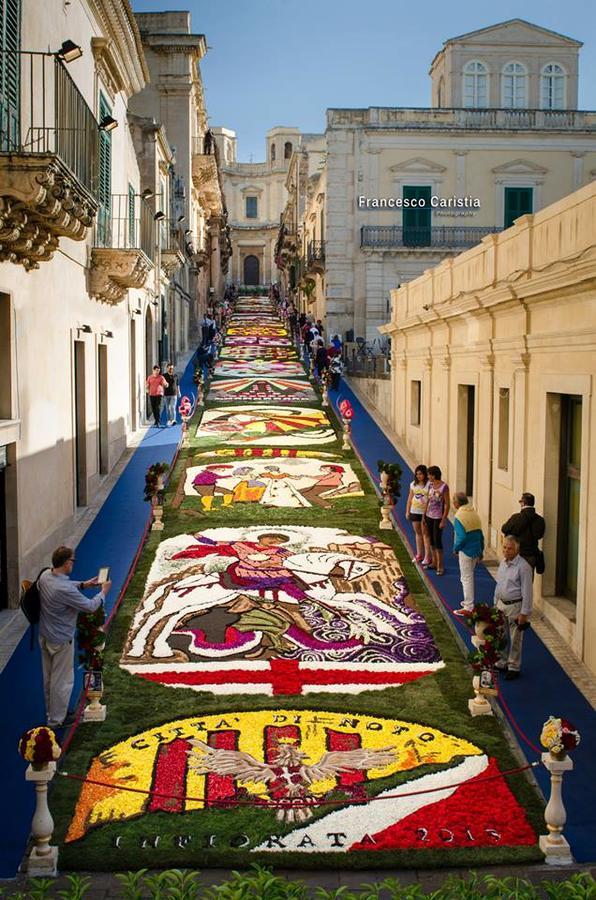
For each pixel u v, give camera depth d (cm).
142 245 3053
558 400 1416
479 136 4294
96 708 1075
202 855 819
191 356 4628
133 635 1339
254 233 10356
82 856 816
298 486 2242
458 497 1448
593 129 4306
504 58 4794
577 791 935
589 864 819
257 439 2783
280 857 817
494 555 1727
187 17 4938
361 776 953
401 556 1730
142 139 3269
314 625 1386
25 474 1448
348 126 4288
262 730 1053
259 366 4328
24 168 1069
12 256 1340
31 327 1486
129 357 2838
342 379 3972
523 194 4328
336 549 1761
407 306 2697
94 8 2028
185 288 4803
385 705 1123
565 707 1117
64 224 1286
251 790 924
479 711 1100
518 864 817
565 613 1345
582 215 1258
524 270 1501
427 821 876
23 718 1081
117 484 2244
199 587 1541
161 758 986
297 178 6906
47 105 1509
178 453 2589
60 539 1720
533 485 1488
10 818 882
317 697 1145
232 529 1884
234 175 10531
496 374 1727
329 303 4369
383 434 2911
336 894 612
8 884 784
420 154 4297
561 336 1327
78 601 1045
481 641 1122
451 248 4303
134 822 870
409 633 1360
